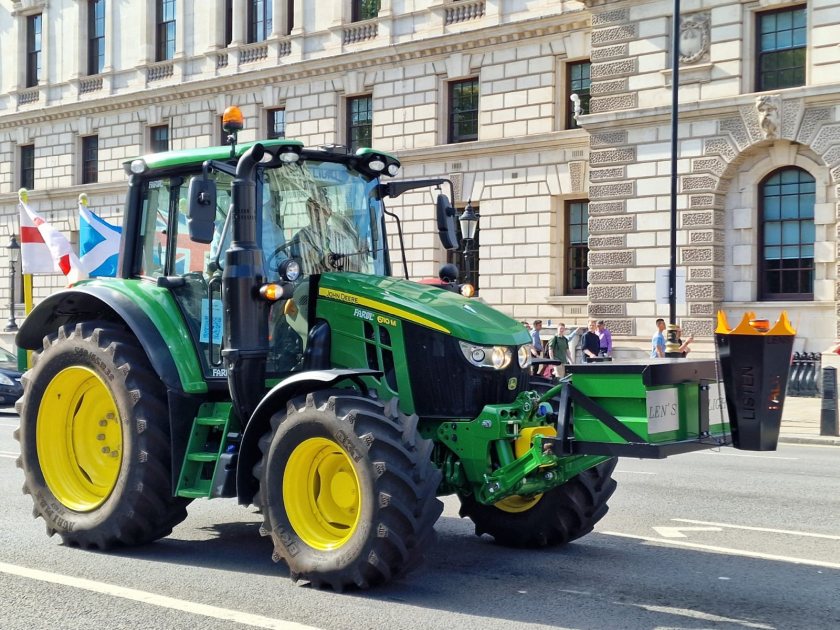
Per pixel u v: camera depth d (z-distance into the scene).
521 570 6.99
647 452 5.96
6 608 5.88
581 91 29.06
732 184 25.39
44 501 7.82
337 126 33.84
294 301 7.25
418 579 6.67
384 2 32.50
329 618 5.66
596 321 25.52
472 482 6.86
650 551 7.67
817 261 24.00
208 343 7.42
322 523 6.46
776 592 6.41
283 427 6.37
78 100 41.06
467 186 30.92
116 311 7.54
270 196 7.38
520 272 29.83
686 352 22.92
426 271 31.38
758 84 24.95
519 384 7.07
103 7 40.75
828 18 23.66
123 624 5.54
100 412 7.95
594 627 5.57
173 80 38.06
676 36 21.31
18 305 43.03
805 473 12.45
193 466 7.23
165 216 7.99
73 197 41.28
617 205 26.84
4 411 22.86
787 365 6.02
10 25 43.62
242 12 36.22
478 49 30.56
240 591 6.29
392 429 6.10
